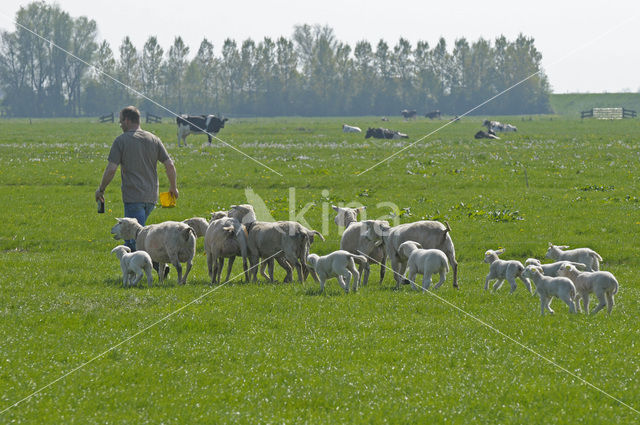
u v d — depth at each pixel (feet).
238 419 22.98
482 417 23.39
